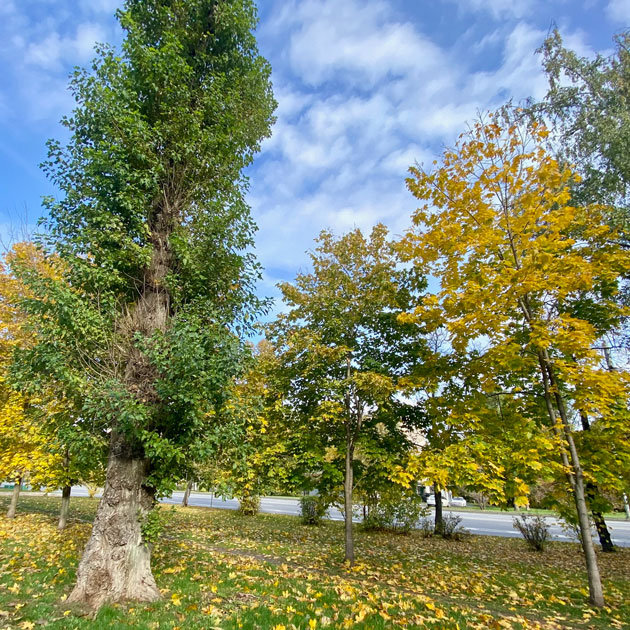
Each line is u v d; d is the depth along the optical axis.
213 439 5.54
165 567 6.82
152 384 5.48
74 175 6.36
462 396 7.13
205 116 7.36
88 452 5.83
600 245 7.02
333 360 7.89
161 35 7.74
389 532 14.31
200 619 4.44
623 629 4.88
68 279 6.27
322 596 5.48
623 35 10.33
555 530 17.48
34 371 5.61
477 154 7.02
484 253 7.05
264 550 9.18
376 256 8.61
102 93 6.32
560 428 6.23
